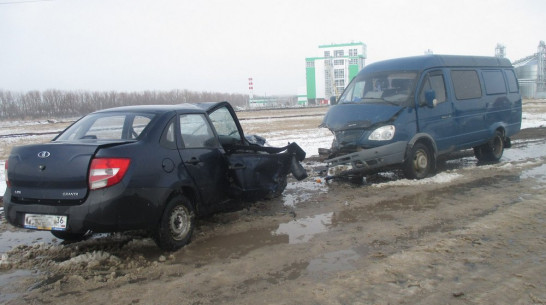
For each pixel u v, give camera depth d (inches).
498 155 418.6
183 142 212.7
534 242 191.2
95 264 182.1
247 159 240.7
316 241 205.9
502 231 206.7
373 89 353.7
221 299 148.4
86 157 174.2
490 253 179.9
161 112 213.2
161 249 197.9
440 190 297.6
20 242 224.2
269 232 223.6
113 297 151.9
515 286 149.5
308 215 252.7
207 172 222.1
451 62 374.0
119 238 219.6
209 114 263.4
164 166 194.4
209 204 225.3
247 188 239.1
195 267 178.5
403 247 191.9
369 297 144.9
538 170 352.2
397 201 274.1
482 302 139.0
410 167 325.1
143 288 158.9
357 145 325.1
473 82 391.2
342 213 253.6
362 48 3336.6
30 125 1798.7
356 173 329.7
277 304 142.9
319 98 3444.9
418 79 337.7
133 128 201.5
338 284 155.9
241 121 1342.3
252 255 190.5
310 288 153.8
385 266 170.2
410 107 326.3
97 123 213.3
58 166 177.0
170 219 195.8
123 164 176.4
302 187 329.7
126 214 175.8
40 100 2918.3
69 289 159.6
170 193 194.1
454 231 209.9
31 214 180.9
